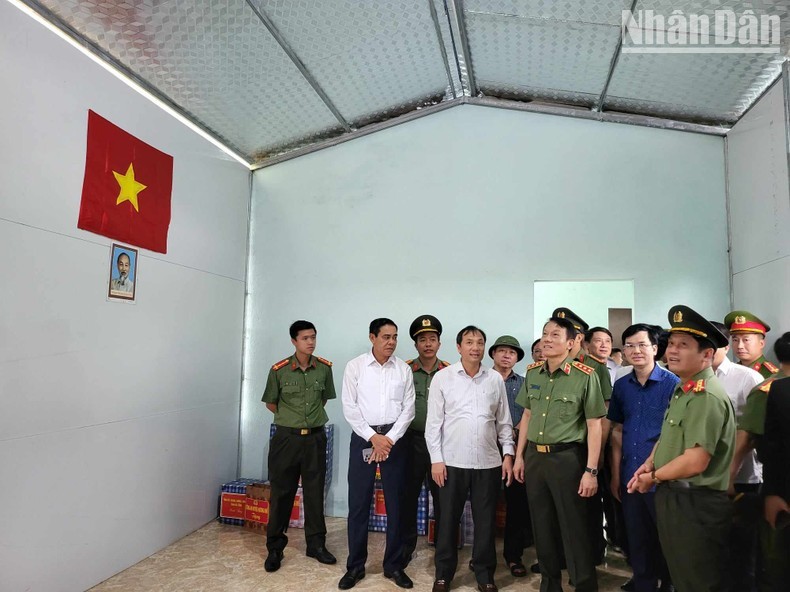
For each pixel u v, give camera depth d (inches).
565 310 128.9
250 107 155.9
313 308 179.3
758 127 133.3
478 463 112.7
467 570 125.9
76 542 110.1
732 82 131.9
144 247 132.3
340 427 171.8
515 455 120.8
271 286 183.6
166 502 139.7
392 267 174.6
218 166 168.9
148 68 127.2
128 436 125.6
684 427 79.8
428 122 176.6
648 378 106.8
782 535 77.7
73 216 110.6
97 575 115.8
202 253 158.7
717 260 153.0
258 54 135.1
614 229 159.9
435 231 172.4
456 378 116.0
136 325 129.1
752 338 109.3
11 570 95.6
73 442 109.7
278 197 186.9
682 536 79.0
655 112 156.2
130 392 126.6
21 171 99.2
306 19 127.7
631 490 87.3
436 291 170.4
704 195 155.3
